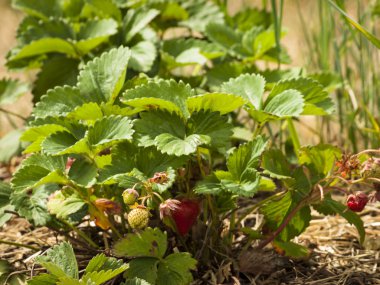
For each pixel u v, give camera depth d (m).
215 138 1.17
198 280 1.21
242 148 1.18
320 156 1.23
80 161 1.20
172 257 1.17
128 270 1.16
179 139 1.16
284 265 1.24
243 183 1.17
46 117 1.21
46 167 1.21
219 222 1.23
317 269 1.24
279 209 1.21
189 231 1.24
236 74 1.43
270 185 1.19
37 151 1.24
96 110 1.20
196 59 1.43
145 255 1.16
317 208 1.23
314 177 1.23
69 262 1.15
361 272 1.24
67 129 1.20
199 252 1.22
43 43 1.40
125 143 1.19
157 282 1.16
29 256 1.29
